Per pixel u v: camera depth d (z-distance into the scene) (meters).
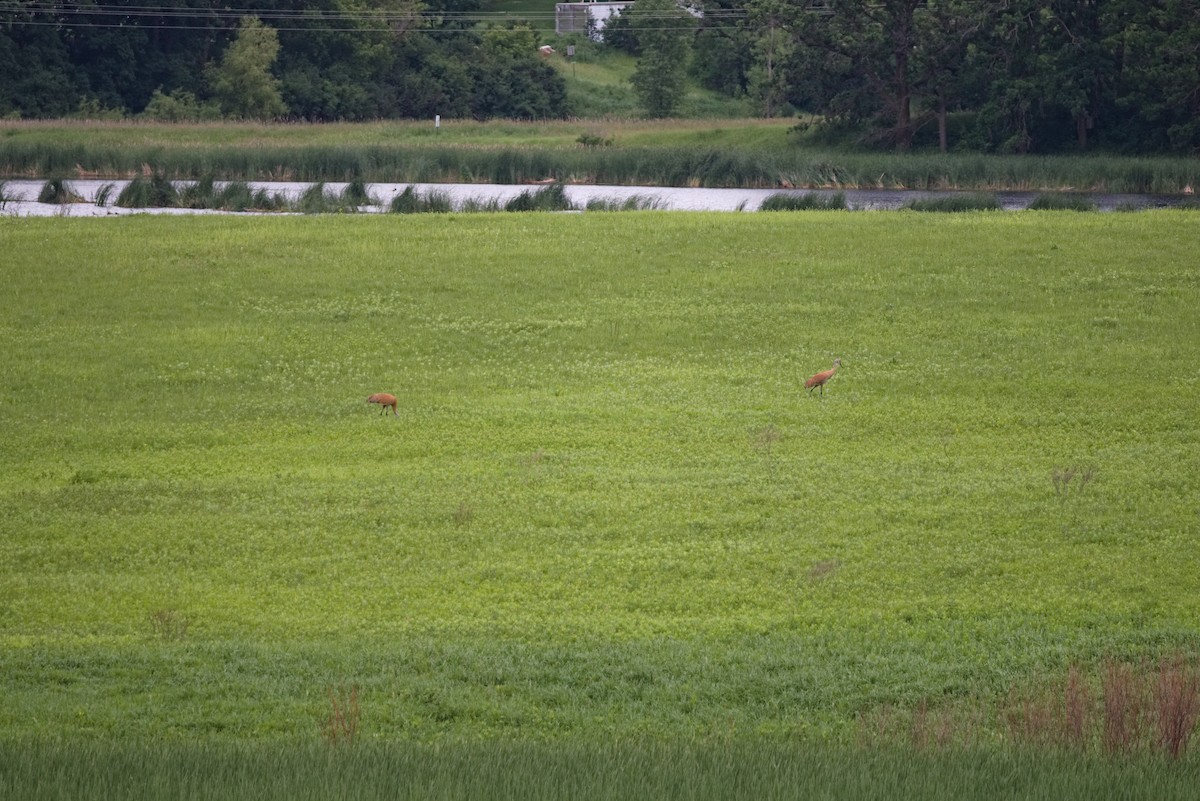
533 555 62.19
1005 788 34.97
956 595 56.59
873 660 49.28
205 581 59.59
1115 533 63.75
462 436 82.62
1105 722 40.66
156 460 78.88
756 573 59.47
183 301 114.75
